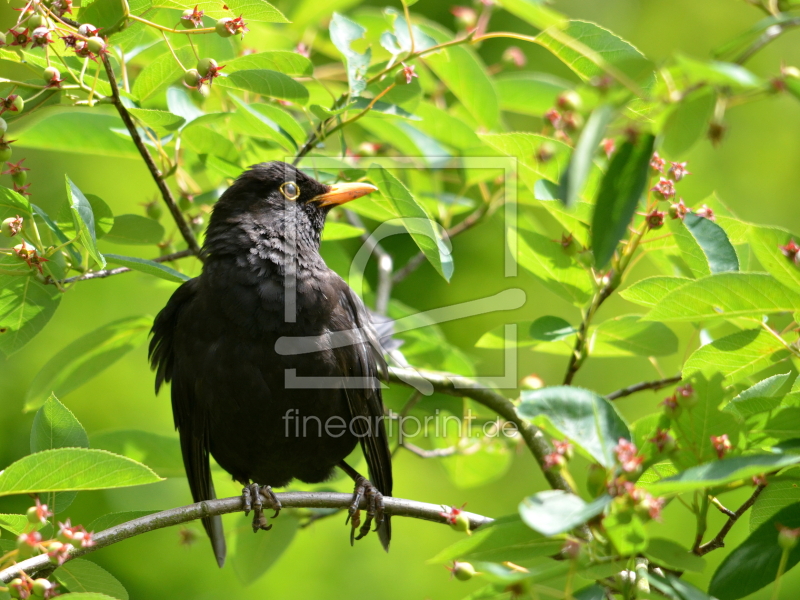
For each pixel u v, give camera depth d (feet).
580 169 14.29
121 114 26.08
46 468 18.51
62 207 25.76
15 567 20.51
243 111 29.30
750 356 23.73
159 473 32.27
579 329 28.50
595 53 22.68
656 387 29.86
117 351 32.17
